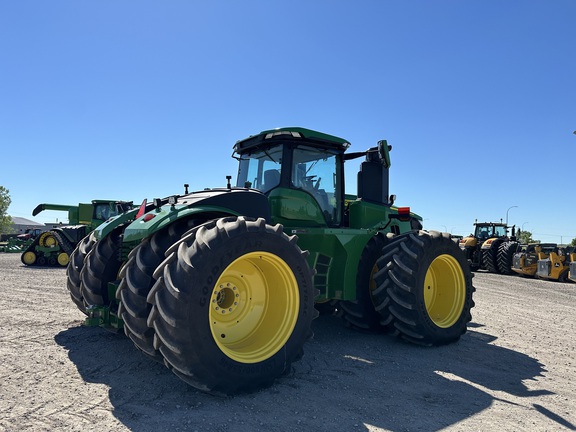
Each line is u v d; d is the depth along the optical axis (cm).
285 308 341
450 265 508
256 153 514
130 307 306
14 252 2648
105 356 388
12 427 244
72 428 245
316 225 486
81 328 491
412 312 451
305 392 315
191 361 279
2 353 391
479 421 274
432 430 259
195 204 357
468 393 326
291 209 464
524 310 731
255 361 311
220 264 297
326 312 618
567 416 287
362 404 296
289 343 331
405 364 398
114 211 1642
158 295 282
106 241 442
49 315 561
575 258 1338
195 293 281
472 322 615
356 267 488
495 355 440
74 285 484
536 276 1467
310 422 263
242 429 250
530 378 368
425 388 335
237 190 402
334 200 519
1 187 5841
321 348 448
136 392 304
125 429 245
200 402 288
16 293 758
